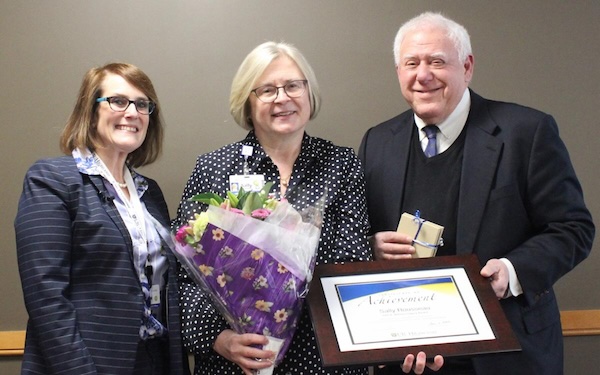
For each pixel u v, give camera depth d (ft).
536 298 6.07
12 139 8.02
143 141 6.56
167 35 8.07
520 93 8.33
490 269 5.76
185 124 8.18
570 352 8.46
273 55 5.98
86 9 7.99
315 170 6.21
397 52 6.65
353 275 5.57
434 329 5.24
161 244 6.10
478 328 5.27
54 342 5.15
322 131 8.31
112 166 6.08
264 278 5.11
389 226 6.58
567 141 8.38
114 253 5.60
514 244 6.31
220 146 8.20
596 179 8.41
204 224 5.02
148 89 6.24
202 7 8.09
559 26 8.30
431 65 6.32
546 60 8.31
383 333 5.18
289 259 5.11
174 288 6.03
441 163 6.48
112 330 5.46
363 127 8.32
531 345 6.23
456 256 5.82
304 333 5.73
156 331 5.87
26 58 7.98
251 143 6.28
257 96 5.99
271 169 6.16
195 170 6.24
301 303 5.35
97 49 8.02
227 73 8.14
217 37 8.12
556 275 6.13
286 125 5.98
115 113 5.92
